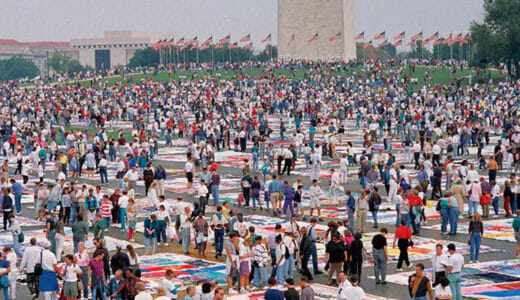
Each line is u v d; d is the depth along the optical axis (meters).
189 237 37.28
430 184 55.41
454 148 71.38
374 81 142.75
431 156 64.19
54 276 27.97
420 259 34.91
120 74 183.25
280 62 179.75
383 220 43.75
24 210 49.56
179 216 38.84
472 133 78.38
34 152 61.81
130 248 28.94
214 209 48.03
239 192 54.34
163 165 68.44
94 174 64.12
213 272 33.44
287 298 24.08
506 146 68.19
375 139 83.19
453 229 39.97
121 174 54.44
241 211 47.06
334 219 44.03
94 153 66.56
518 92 123.94
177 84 149.38
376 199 41.25
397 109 97.12
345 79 145.12
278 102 117.62
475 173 46.59
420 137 69.56
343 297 24.75
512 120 87.88
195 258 36.22
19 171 64.75
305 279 24.95
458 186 45.34
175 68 191.88
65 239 40.03
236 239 30.30
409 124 75.44
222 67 188.12
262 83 143.12
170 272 25.72
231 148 79.12
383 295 29.06
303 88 136.25
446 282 25.09
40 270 27.88
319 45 187.62
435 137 82.75
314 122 88.50
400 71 163.50
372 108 105.25
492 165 53.31
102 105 116.12
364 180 54.50
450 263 27.70
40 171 60.06
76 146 72.38
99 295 28.30
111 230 42.56
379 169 58.81
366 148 64.19
